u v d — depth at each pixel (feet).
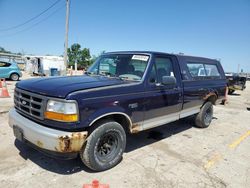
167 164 12.43
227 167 12.57
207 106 19.74
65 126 9.27
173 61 15.47
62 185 9.75
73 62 157.69
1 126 16.89
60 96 9.31
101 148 11.05
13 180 9.91
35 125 9.93
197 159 13.39
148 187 10.05
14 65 57.06
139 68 13.33
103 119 10.95
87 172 10.97
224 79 22.15
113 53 15.47
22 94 11.13
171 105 14.89
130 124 12.05
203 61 19.06
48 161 11.79
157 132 18.31
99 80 12.11
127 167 11.76
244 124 23.24
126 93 11.45
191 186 10.37
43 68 80.23
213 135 18.44
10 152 12.57
